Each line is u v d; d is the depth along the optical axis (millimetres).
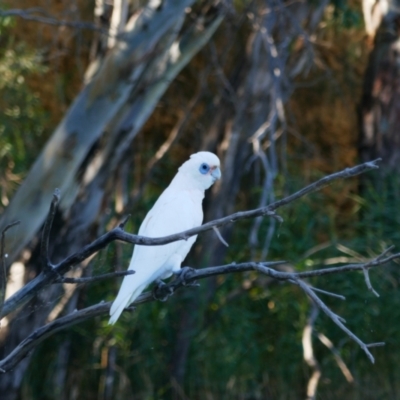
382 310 13016
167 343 13109
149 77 11094
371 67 16156
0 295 4500
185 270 5926
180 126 13398
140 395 12875
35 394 12648
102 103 10453
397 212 13617
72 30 15125
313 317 12469
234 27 13391
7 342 10742
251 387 13242
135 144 14594
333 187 15398
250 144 13391
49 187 10539
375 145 15883
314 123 16781
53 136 10594
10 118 13961
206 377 13109
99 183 11375
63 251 11242
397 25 15852
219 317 13289
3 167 13797
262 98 13148
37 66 14250
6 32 15094
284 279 4621
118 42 10414
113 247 10141
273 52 11852
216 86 15289
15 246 10492
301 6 12992
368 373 13219
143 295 6238
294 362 13266
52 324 5438
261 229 13508
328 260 13008
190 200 7203
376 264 4461
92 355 12938
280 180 13734
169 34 10719
